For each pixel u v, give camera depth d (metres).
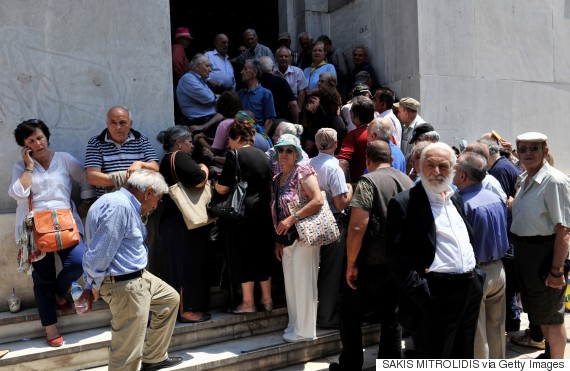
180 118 5.39
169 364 3.45
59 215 3.57
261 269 3.92
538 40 6.65
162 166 3.92
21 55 3.98
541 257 3.64
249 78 5.25
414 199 2.95
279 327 4.18
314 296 3.82
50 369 3.38
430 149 2.96
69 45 4.16
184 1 6.91
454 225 2.96
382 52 6.36
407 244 2.91
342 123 4.88
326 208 3.77
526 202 3.70
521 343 4.38
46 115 4.08
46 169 3.72
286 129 4.10
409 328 2.99
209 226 3.95
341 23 7.05
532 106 6.62
